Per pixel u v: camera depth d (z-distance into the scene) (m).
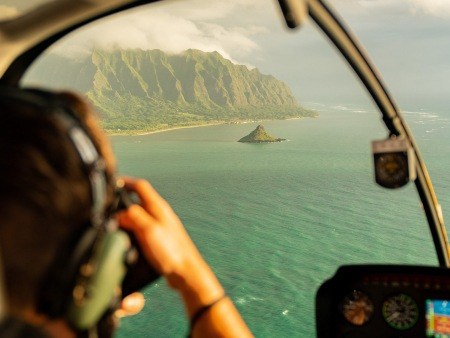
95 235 0.82
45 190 0.71
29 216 0.70
